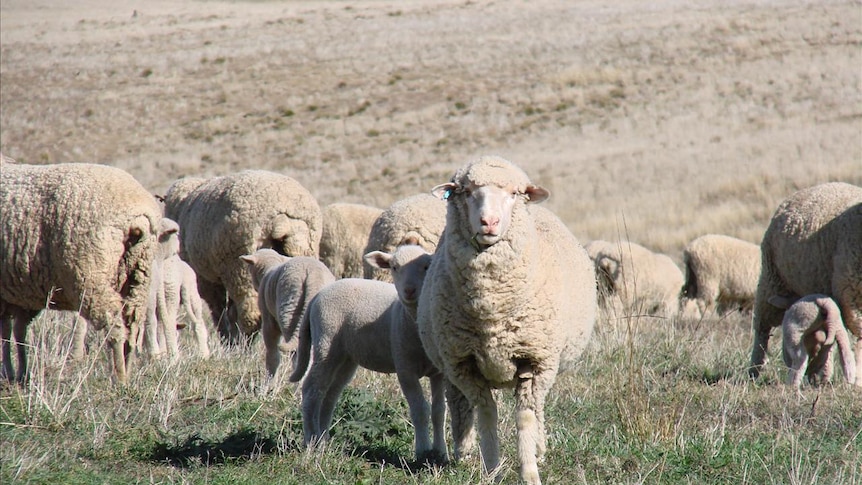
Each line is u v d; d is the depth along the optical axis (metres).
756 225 51.38
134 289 17.53
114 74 107.75
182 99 97.25
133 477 12.30
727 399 16.95
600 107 89.25
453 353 12.48
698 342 22.98
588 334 14.67
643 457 13.13
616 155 72.75
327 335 14.23
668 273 35.88
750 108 82.94
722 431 14.09
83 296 16.89
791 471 12.55
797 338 19.27
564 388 17.73
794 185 57.56
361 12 148.62
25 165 18.17
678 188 61.22
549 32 121.94
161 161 78.25
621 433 14.55
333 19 141.25
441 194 11.98
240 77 105.88
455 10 145.38
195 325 22.59
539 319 12.26
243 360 20.27
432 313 12.53
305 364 15.20
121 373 17.25
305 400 14.05
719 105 85.31
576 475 12.61
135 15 153.38
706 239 36.59
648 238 51.75
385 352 14.07
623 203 59.22
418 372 13.82
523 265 11.98
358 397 15.41
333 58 113.81
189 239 25.95
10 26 144.75
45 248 16.84
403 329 13.59
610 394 17.09
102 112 92.81
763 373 20.50
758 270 35.91
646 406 14.67
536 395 12.55
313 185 70.38
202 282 27.19
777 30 109.94
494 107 92.00
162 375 17.31
